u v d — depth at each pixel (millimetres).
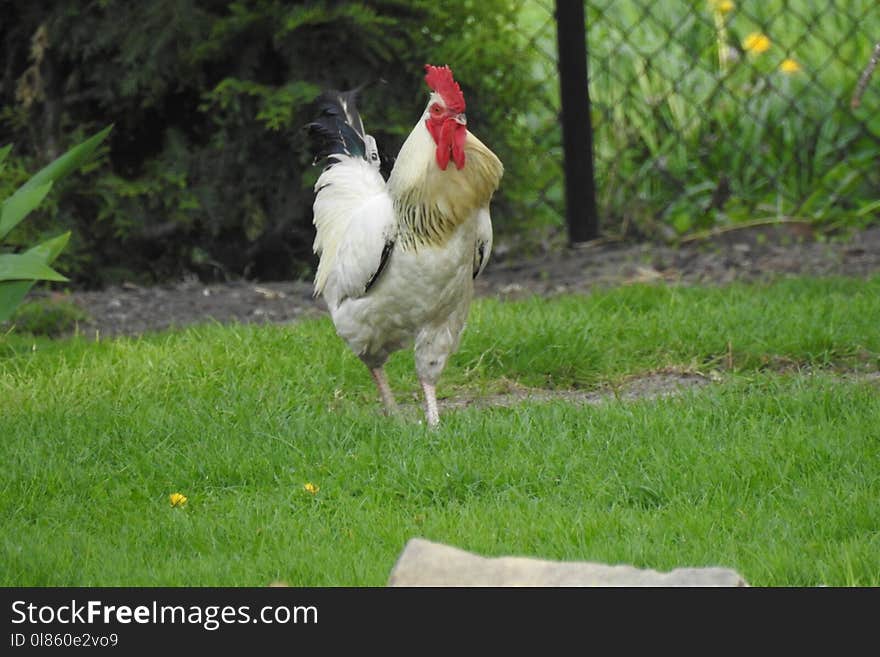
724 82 31094
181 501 14328
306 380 18797
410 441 15531
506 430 15875
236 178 26906
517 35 28797
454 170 15430
